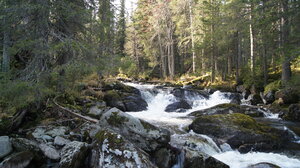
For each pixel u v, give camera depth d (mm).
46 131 7090
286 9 13922
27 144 6164
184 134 8664
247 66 23875
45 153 6016
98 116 9391
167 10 29984
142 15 32250
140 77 31281
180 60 38406
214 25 22812
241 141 8117
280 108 13930
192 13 28281
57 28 8938
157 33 30609
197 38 26000
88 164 5637
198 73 28359
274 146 8047
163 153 6438
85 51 8055
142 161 5043
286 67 16047
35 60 7875
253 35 20609
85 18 8508
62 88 8727
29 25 7949
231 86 22281
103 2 10086
